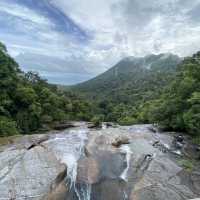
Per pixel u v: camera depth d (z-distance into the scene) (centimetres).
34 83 5566
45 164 1162
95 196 1002
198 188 1055
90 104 9188
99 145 1563
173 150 1616
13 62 4050
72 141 1670
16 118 3406
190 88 2291
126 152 1438
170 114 2520
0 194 895
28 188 951
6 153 1291
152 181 1061
